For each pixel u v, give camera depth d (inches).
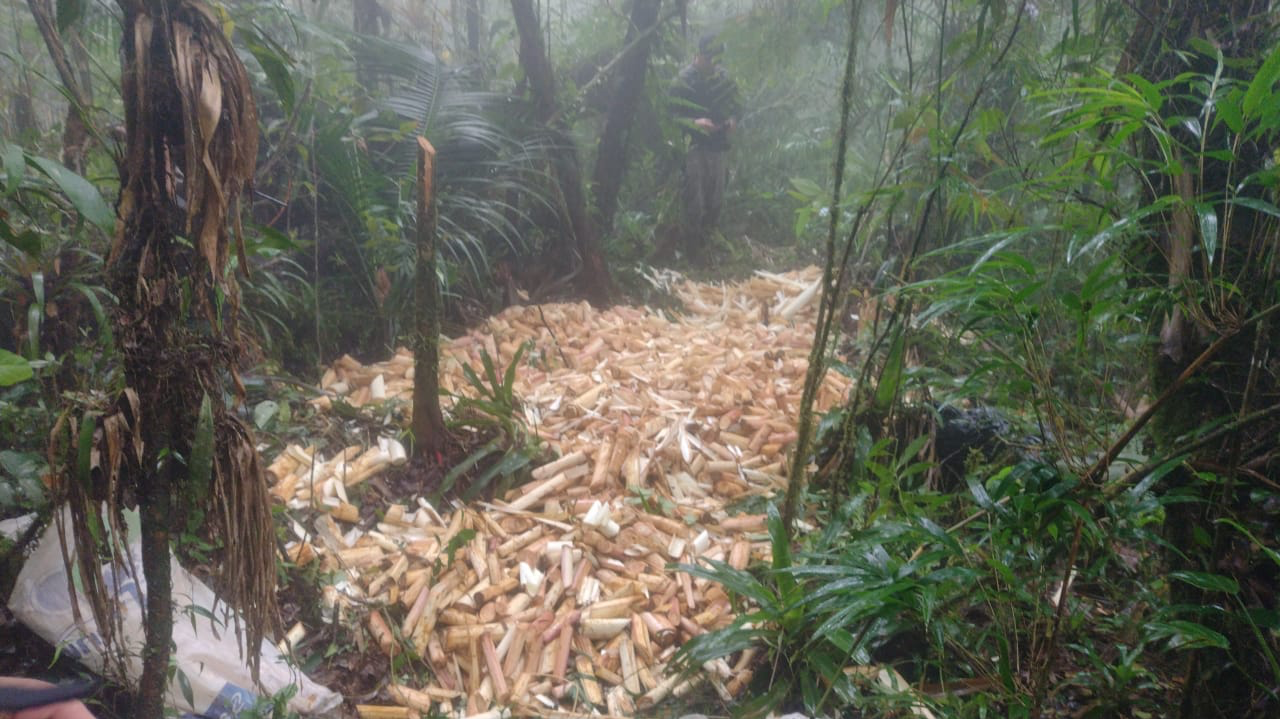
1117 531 67.0
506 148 195.5
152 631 59.1
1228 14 67.5
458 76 208.5
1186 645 64.5
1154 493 72.9
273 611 62.4
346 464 118.8
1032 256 98.2
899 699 80.2
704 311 215.0
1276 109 53.3
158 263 52.8
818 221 255.1
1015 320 67.7
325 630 93.0
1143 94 59.6
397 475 119.0
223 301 62.8
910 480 112.6
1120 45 82.7
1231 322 58.2
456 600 98.6
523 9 200.4
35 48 165.8
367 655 91.4
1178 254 65.4
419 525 111.0
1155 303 69.3
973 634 87.4
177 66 50.2
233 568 58.3
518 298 199.6
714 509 122.2
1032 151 112.7
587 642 96.2
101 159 124.6
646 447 132.6
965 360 118.0
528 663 92.7
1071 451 73.8
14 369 50.6
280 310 152.9
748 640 86.4
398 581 100.2
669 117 252.5
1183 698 70.7
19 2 153.7
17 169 48.5
